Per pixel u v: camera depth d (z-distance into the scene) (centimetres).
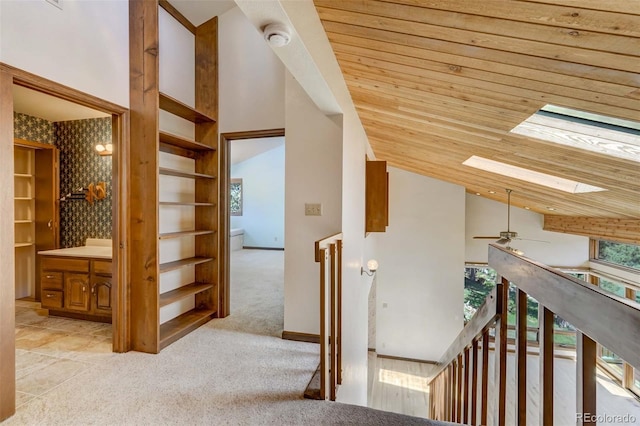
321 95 213
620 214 411
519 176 372
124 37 252
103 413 177
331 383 200
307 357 250
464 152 320
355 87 250
